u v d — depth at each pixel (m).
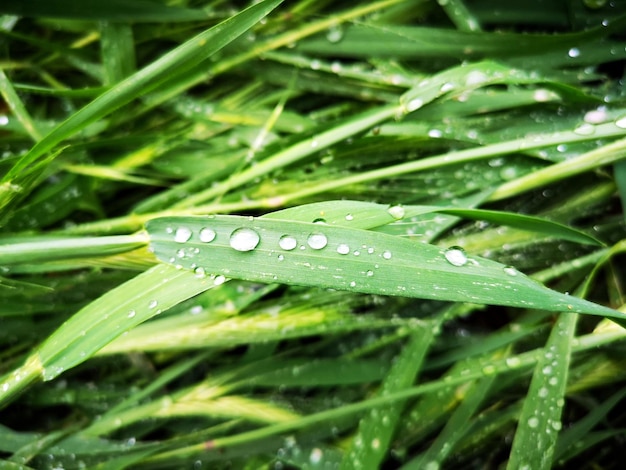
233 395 0.27
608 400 0.26
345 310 0.26
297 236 0.23
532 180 0.27
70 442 0.26
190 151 0.29
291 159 0.27
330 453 0.26
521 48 0.28
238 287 0.27
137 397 0.27
